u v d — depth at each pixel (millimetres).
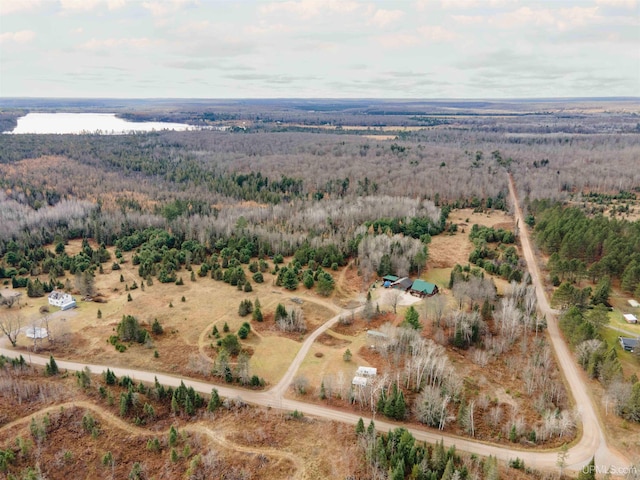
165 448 91312
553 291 151125
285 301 146875
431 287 148750
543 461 86000
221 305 144625
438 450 81375
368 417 97125
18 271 165000
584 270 151250
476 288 137375
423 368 102938
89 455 89875
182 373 111188
